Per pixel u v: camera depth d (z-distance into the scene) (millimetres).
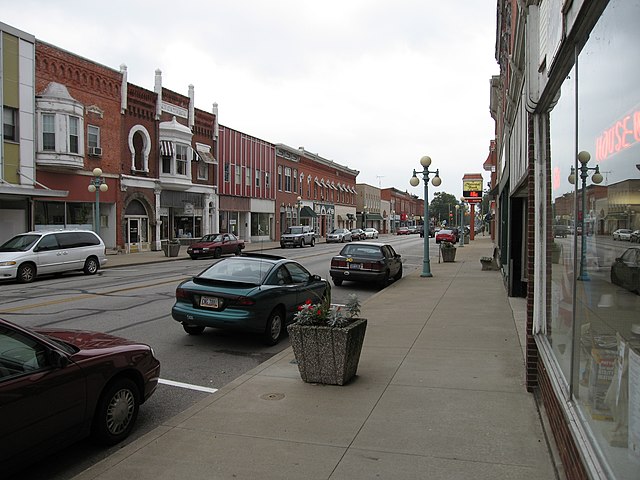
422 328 9539
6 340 4055
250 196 47812
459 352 7711
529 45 5625
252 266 9609
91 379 4535
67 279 18875
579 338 3770
